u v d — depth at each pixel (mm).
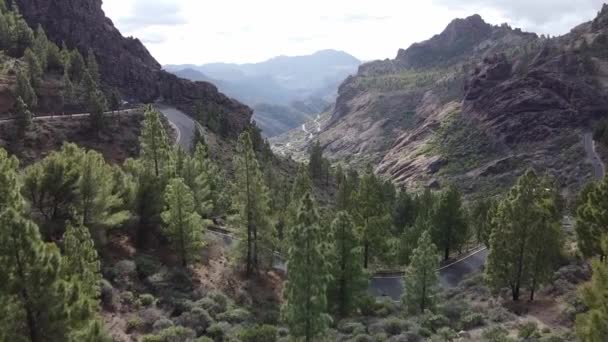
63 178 36344
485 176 160750
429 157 199125
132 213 44219
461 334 31484
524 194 38094
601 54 197125
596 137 150000
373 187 57625
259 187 46312
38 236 18016
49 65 114125
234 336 29203
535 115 176625
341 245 38875
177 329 28234
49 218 37000
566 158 145625
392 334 32812
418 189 174000
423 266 39188
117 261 38594
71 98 100188
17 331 17438
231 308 35625
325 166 134750
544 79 187250
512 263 38781
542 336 28969
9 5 136000
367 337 30234
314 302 25609
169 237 42969
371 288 54188
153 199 45125
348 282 39094
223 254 51875
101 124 90062
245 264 48812
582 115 166375
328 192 117688
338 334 31812
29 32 116562
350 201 64000
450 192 64375
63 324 18188
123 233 45125
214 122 133500
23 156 73688
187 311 33344
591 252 37812
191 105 154625
